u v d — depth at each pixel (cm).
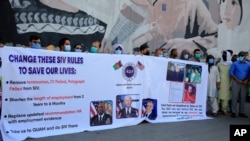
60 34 873
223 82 973
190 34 1167
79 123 700
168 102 847
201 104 909
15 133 615
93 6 934
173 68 849
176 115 862
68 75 681
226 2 1279
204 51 1211
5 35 780
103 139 647
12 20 791
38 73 642
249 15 1366
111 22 975
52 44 858
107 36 968
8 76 608
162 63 831
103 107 734
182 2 1138
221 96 973
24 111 627
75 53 690
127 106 774
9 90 610
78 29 906
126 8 1005
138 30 1033
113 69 747
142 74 798
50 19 853
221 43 1269
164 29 1095
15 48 614
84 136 662
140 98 796
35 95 640
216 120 892
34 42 732
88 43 928
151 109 819
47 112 656
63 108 676
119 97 759
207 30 1218
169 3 1104
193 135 711
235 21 1315
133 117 787
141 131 726
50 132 660
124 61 764
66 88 679
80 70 697
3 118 604
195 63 891
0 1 772
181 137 691
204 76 910
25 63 626
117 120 759
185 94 875
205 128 785
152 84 817
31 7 821
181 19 1138
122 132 709
